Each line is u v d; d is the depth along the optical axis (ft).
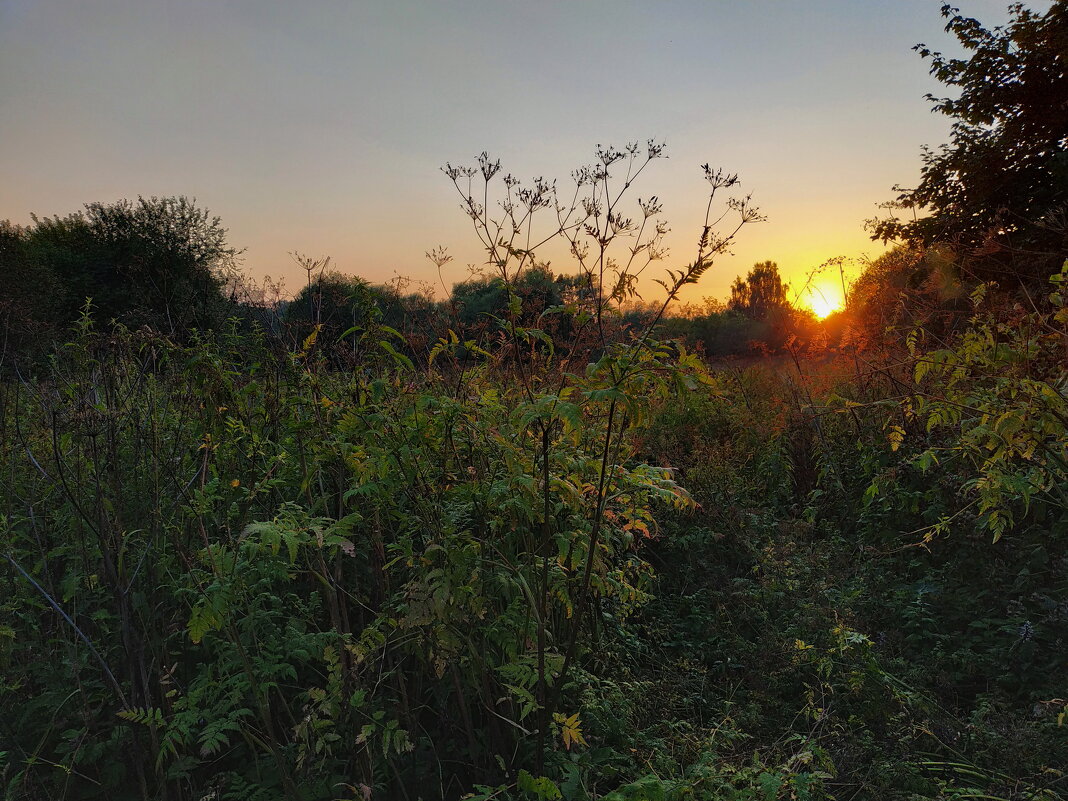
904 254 21.76
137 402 10.44
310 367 10.27
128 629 8.71
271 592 10.39
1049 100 53.93
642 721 11.27
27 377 14.10
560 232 9.82
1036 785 9.64
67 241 92.38
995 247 17.42
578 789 8.63
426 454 9.13
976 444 12.92
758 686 12.48
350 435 9.04
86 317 10.66
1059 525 14.17
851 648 12.28
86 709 9.42
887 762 9.96
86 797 9.48
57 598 10.63
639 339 8.20
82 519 10.13
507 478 8.91
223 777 9.12
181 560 9.93
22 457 11.93
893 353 20.36
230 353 11.45
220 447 10.59
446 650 8.71
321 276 12.50
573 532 9.29
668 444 23.17
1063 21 52.49
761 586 15.85
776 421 24.71
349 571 10.86
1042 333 12.10
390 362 10.27
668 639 14.84
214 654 10.46
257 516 11.09
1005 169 55.01
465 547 8.76
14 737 9.77
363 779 8.57
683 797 8.21
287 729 9.93
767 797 8.05
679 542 17.11
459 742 9.91
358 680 8.82
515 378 12.14
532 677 8.73
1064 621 12.72
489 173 9.81
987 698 11.93
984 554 15.05
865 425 21.40
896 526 17.75
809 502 21.31
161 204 74.84
